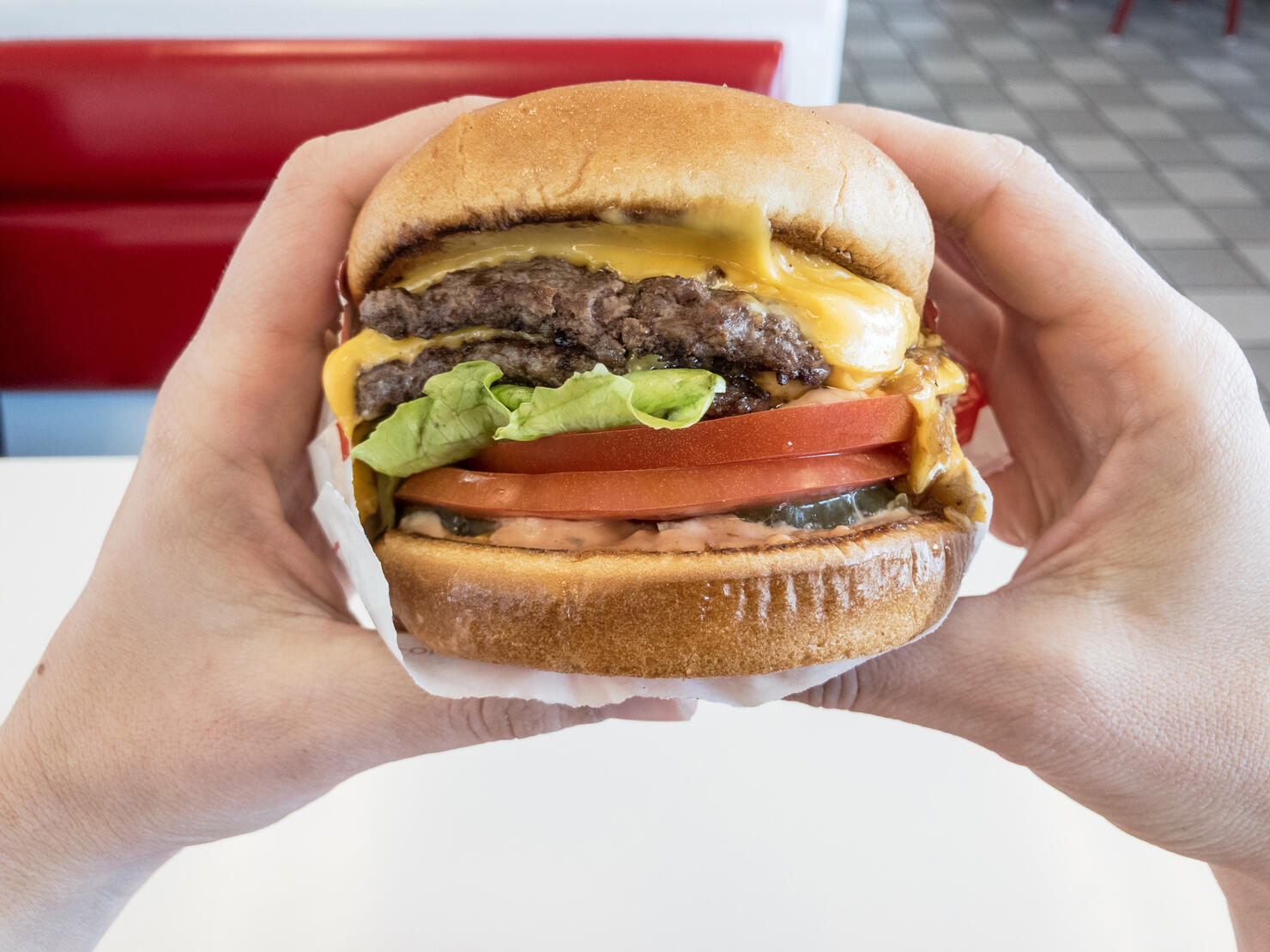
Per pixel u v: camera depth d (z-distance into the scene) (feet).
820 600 0.52
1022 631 0.57
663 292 0.51
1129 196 2.26
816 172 0.50
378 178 0.71
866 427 0.54
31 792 0.57
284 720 0.57
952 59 2.99
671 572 0.51
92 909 0.60
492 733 0.59
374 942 0.62
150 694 0.58
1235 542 0.56
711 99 0.51
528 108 0.51
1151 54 3.03
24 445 1.46
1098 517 0.60
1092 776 0.57
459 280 0.53
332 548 0.81
